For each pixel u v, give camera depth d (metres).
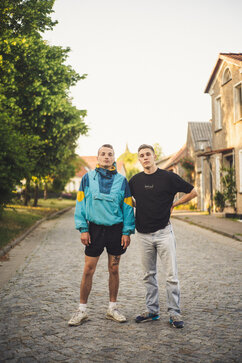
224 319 3.73
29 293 4.82
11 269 6.44
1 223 12.45
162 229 3.69
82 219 3.71
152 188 3.69
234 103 15.91
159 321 3.73
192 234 11.42
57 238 11.05
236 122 15.70
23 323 3.66
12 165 9.59
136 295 4.68
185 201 3.76
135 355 2.88
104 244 3.71
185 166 25.17
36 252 8.39
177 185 3.67
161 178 3.69
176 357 2.83
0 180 9.23
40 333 3.38
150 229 3.70
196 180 24.20
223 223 13.59
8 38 14.18
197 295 4.66
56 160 18.34
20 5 15.46
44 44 15.84
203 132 26.09
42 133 16.59
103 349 3.01
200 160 23.67
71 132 17.08
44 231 13.00
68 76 16.34
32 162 10.59
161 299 4.57
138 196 3.76
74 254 8.12
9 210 17.33
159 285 5.25
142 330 3.45
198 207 23.70
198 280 5.49
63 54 16.34
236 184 15.79
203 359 2.79
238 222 13.88
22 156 9.62
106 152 3.77
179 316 3.57
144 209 3.72
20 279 5.65
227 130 16.84
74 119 16.23
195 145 24.36
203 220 15.02
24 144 10.84
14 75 14.32
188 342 3.13
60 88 15.79
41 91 14.89
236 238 10.06
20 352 2.96
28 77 15.31
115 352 2.94
